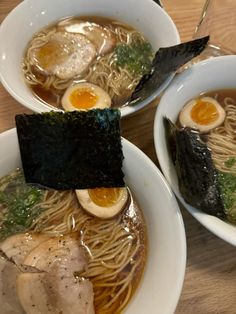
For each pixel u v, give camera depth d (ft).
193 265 0.80
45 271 0.71
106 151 0.78
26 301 0.70
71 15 1.04
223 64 0.90
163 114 0.84
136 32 1.03
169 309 0.68
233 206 0.80
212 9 1.07
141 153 0.78
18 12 0.95
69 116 0.75
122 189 0.81
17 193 0.81
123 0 1.01
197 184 0.75
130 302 0.74
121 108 0.85
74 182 0.80
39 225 0.80
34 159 0.78
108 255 0.78
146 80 0.84
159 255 0.74
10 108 0.94
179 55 0.86
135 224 0.80
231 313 0.77
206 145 0.83
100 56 1.00
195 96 0.92
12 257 0.74
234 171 0.86
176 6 1.12
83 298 0.72
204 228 0.83
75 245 0.75
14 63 0.92
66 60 0.97
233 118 0.93
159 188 0.76
